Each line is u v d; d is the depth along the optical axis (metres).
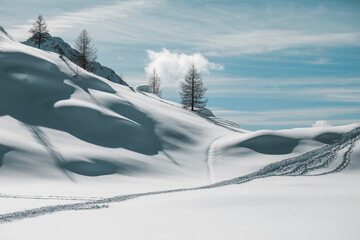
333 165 40.41
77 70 68.12
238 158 48.62
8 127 44.38
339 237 11.41
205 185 34.44
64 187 31.00
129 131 52.31
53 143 42.94
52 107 53.41
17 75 59.44
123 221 14.70
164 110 68.94
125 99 65.81
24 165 35.09
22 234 12.57
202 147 53.97
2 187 29.25
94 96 61.59
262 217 15.00
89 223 14.36
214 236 12.09
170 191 27.62
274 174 38.34
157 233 12.62
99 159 40.66
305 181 31.70
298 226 13.06
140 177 39.28
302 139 51.22
